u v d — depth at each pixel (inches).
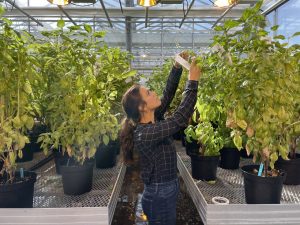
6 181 80.8
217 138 98.3
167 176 71.6
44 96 93.2
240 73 67.1
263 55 63.8
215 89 74.2
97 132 84.4
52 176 106.5
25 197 77.0
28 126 75.4
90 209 71.5
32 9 253.8
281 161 90.0
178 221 106.3
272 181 73.2
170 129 65.9
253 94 65.8
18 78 71.3
